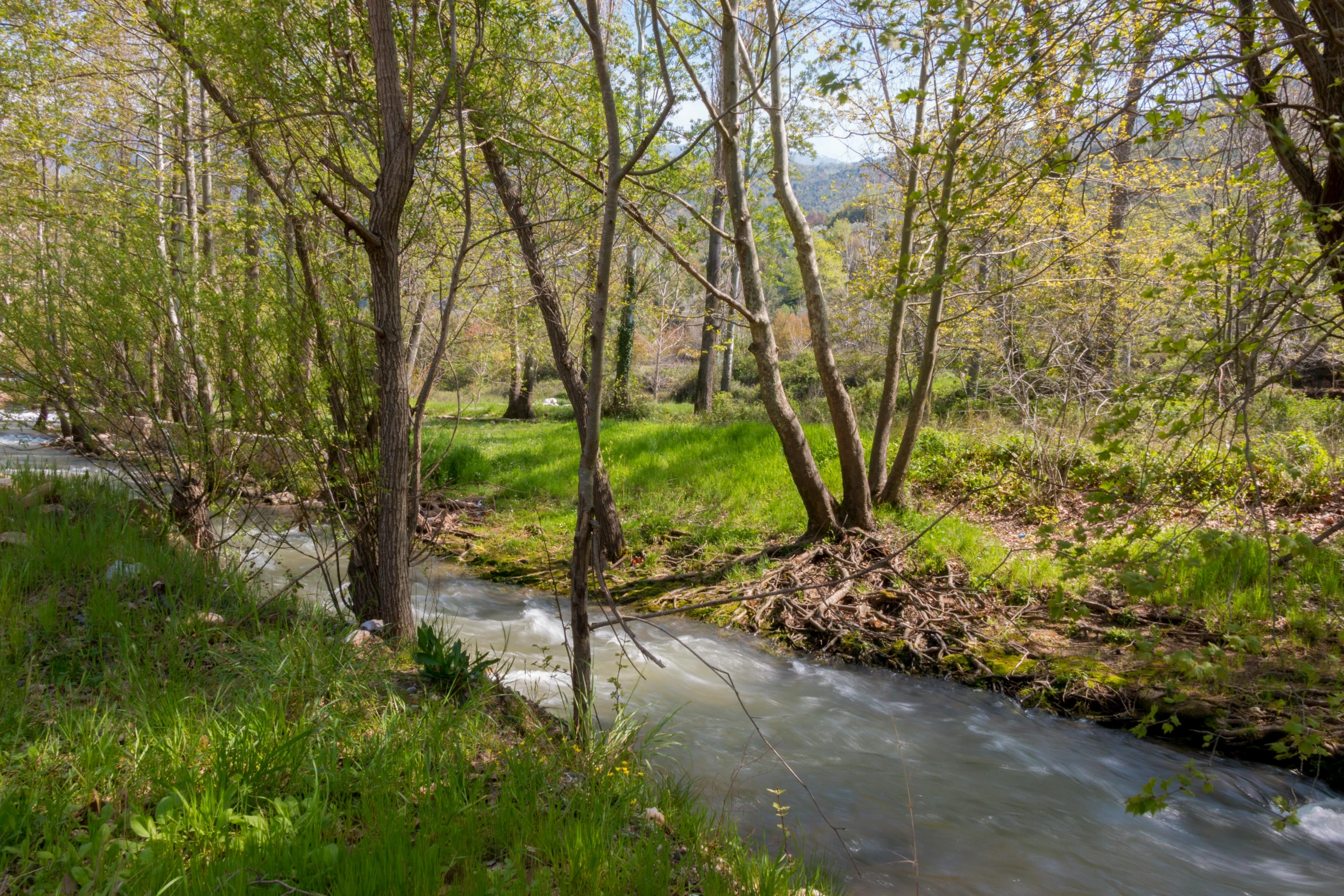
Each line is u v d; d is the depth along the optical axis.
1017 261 5.69
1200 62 4.05
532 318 10.20
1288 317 3.62
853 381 25.58
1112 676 6.42
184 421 6.77
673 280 29.22
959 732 5.94
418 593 8.88
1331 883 4.27
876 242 14.52
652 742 5.38
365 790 3.43
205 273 6.64
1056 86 5.12
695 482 12.28
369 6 5.35
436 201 6.95
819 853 4.30
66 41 8.69
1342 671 5.71
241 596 5.79
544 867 3.04
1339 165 4.14
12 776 3.21
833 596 8.04
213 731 3.59
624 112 8.00
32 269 6.68
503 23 6.23
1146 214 9.36
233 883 2.62
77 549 5.95
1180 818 4.88
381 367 5.68
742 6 9.52
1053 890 4.12
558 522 11.79
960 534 9.20
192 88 8.42
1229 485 6.74
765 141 9.49
